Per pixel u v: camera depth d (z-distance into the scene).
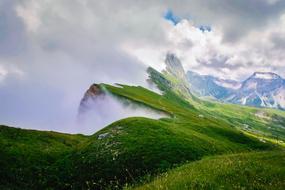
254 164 26.33
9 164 63.56
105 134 76.75
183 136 77.88
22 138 80.00
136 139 71.25
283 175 23.45
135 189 22.62
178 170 32.91
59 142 85.88
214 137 103.19
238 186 19.56
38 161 67.88
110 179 58.03
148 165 61.03
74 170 63.25
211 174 22.45
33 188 57.97
